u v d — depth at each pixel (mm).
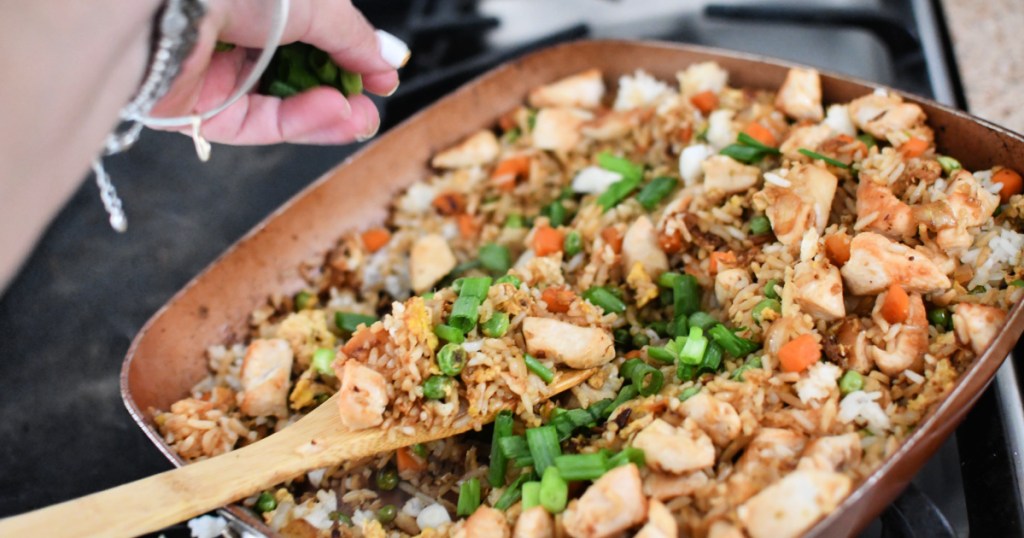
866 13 608
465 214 562
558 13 646
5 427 521
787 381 439
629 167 547
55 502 498
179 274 563
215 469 439
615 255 507
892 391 436
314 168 602
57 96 361
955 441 472
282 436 449
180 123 443
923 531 432
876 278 446
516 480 444
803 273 456
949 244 452
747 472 413
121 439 516
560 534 413
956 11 624
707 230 499
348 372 441
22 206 365
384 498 467
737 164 500
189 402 479
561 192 565
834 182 477
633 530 408
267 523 451
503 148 577
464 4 651
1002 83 583
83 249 574
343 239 543
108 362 537
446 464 472
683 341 462
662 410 440
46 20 357
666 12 639
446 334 452
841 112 508
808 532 384
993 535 438
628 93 571
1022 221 462
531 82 583
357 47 466
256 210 585
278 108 482
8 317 553
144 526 424
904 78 589
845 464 409
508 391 453
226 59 466
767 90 546
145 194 594
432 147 565
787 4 624
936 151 490
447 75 621
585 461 422
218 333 509
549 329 454
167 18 384
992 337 417
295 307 529
